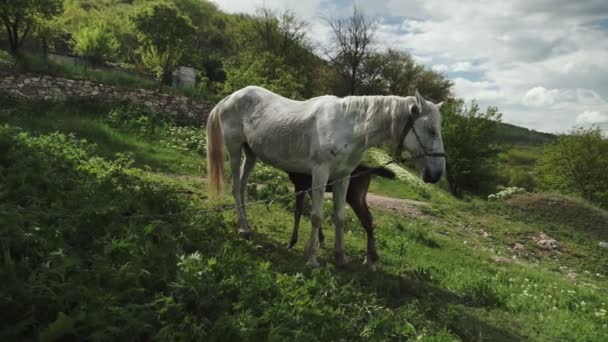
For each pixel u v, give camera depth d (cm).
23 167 597
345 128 571
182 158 1534
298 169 619
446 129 3069
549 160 3819
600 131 3672
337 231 632
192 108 2073
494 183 3306
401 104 552
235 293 422
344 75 4412
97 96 1842
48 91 1730
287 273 560
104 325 330
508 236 1443
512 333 564
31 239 405
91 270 391
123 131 1669
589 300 844
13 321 330
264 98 652
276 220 833
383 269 680
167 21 2462
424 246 1026
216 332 362
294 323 400
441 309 557
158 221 517
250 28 4678
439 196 2253
